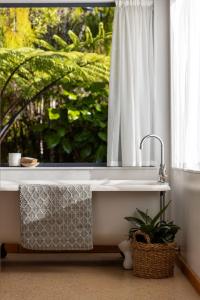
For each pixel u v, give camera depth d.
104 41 5.58
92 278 4.19
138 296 3.66
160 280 4.12
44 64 5.54
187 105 4.25
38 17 5.61
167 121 5.15
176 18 4.86
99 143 5.57
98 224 4.52
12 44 5.58
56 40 5.61
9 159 5.25
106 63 5.57
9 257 5.04
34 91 5.57
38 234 4.38
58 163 5.51
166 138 5.15
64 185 4.40
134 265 4.28
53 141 5.57
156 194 4.55
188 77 4.21
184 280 4.12
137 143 5.07
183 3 4.48
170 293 3.74
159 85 5.16
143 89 5.12
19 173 5.15
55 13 5.62
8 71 5.54
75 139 5.58
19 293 3.74
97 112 5.58
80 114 5.60
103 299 3.59
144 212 4.54
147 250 4.16
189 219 4.20
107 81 5.57
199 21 4.00
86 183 4.85
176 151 4.86
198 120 4.00
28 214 4.38
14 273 4.36
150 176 5.11
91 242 4.39
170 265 4.23
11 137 5.57
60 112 5.61
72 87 5.60
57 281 4.09
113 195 4.52
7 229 4.54
